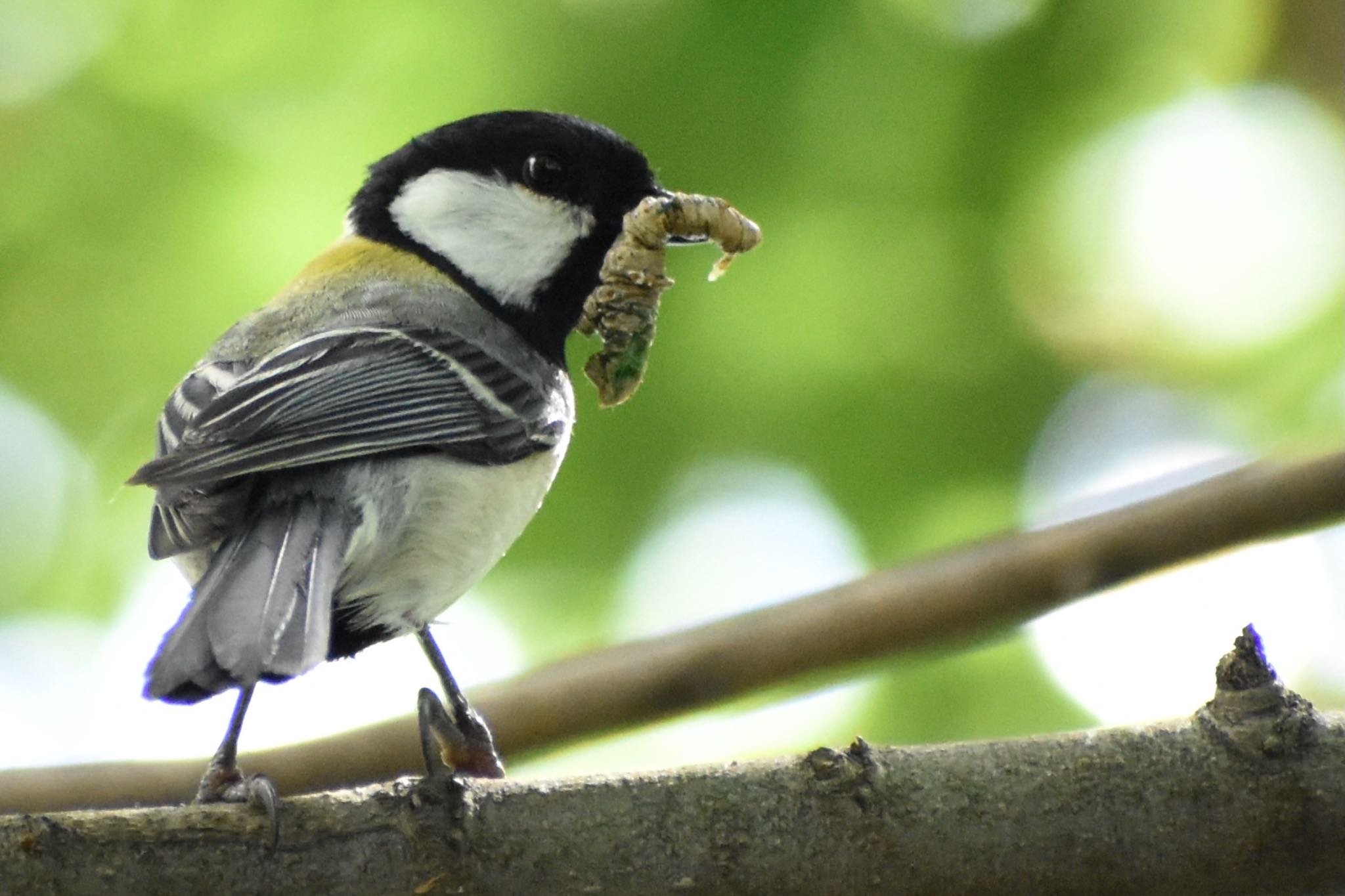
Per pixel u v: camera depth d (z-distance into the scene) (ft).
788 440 33.63
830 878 17.07
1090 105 34.60
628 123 32.76
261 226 33.27
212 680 17.37
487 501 24.36
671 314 33.58
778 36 32.86
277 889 16.62
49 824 16.31
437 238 28.17
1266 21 37.06
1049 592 24.13
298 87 33.40
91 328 33.71
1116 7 34.30
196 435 21.68
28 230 33.45
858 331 33.78
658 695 23.97
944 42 33.58
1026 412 34.17
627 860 17.01
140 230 33.45
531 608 33.32
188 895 16.47
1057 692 32.48
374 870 16.79
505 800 17.08
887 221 33.55
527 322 27.94
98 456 34.22
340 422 22.98
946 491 33.76
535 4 33.06
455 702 23.44
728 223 26.53
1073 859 17.06
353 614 23.49
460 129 28.55
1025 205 33.99
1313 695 34.17
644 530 33.19
